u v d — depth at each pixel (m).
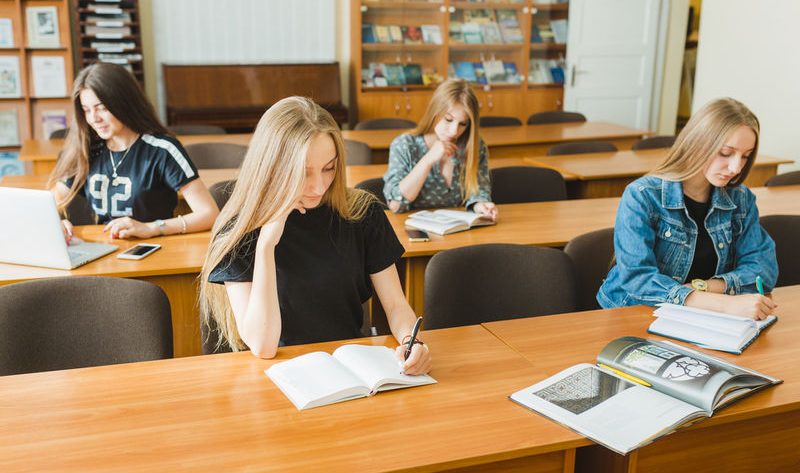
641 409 1.52
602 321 2.05
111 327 1.94
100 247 2.69
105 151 2.89
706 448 1.61
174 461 1.33
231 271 1.79
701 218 2.27
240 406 1.53
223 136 4.92
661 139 5.00
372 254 1.96
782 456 1.69
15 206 2.41
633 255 2.20
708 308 2.04
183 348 2.71
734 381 1.61
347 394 1.57
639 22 7.43
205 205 2.93
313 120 1.66
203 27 6.40
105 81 2.73
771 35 5.93
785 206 3.46
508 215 3.32
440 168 3.34
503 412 1.53
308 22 6.64
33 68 5.77
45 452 1.35
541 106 7.41
